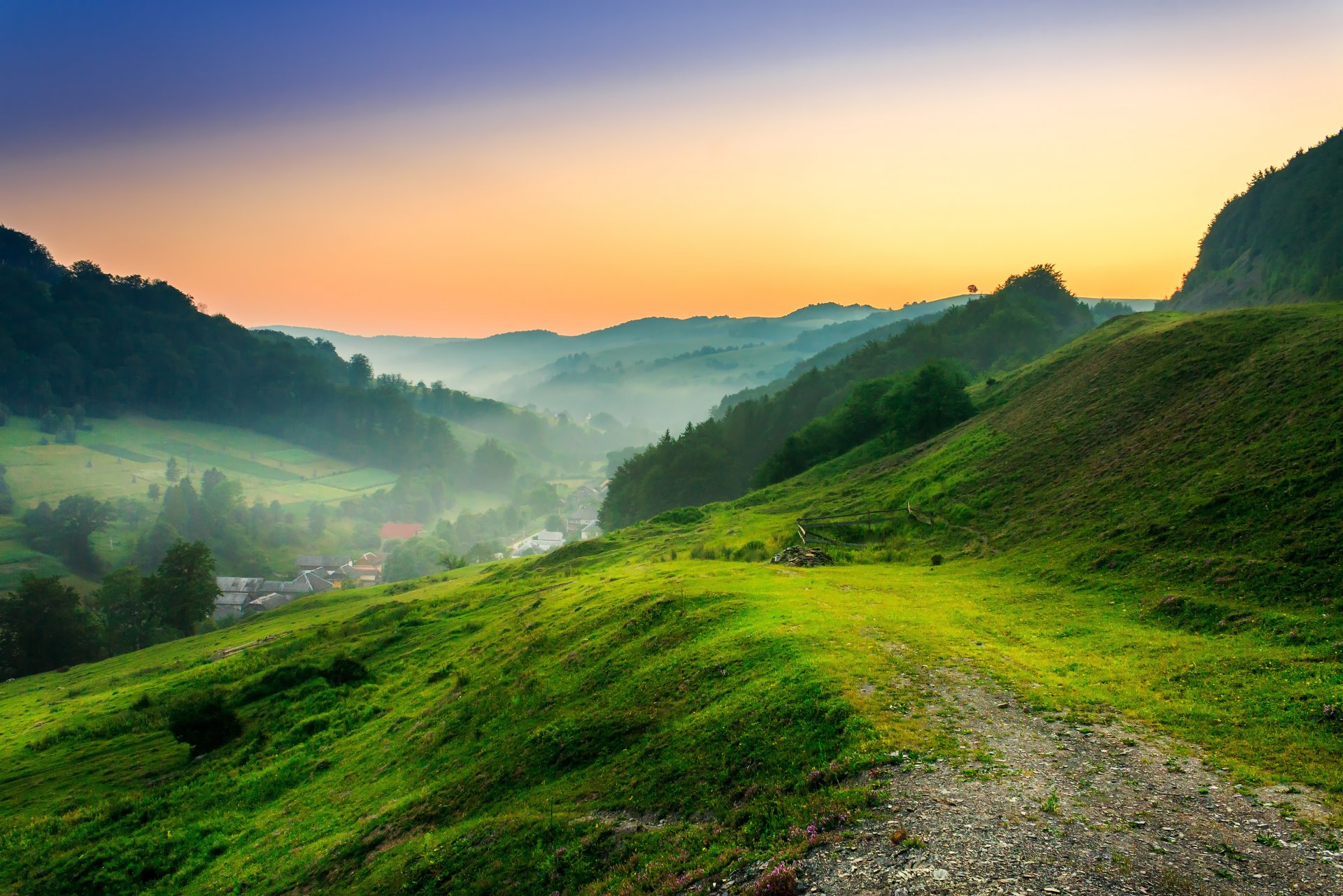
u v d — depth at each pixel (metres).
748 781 22.23
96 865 36.66
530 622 58.16
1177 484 47.22
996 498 66.12
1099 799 17.08
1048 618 35.88
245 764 48.28
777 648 31.77
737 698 28.20
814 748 22.42
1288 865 13.68
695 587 48.31
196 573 136.62
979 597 42.41
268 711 57.22
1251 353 60.28
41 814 44.75
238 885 31.19
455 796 31.36
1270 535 35.78
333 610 114.00
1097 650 29.78
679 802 22.73
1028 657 29.41
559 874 21.33
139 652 113.69
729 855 17.72
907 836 16.06
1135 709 22.64
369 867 27.45
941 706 23.89
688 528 108.44
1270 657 25.31
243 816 40.41
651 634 41.09
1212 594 33.50
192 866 35.12
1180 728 20.81
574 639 46.56
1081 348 105.06
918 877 14.41
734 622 38.69
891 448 118.81
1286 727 19.88
